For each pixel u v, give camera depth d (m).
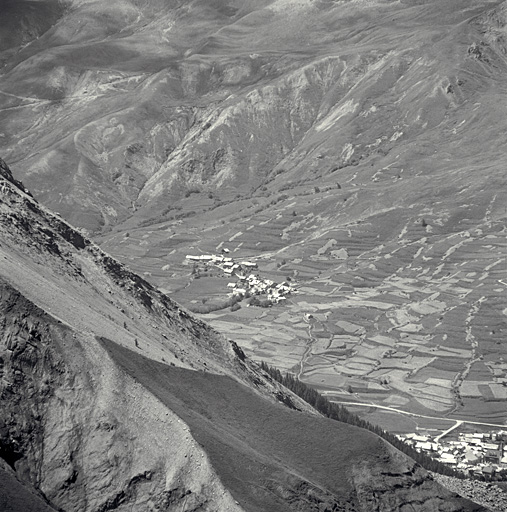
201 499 90.62
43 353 97.50
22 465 91.94
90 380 97.94
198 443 93.69
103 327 110.00
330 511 96.12
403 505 103.69
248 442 104.69
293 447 107.75
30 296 102.94
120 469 93.56
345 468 104.62
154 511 90.81
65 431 94.81
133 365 102.75
